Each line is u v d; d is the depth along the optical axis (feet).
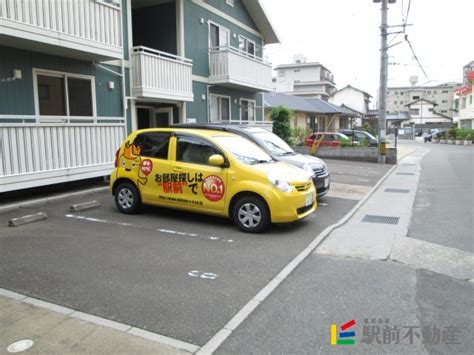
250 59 56.03
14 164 26.45
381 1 66.80
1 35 26.11
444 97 282.36
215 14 53.47
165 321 12.21
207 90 51.85
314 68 193.47
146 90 39.19
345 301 13.89
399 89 291.79
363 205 32.30
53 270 16.11
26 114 30.55
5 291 14.10
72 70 34.04
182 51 46.78
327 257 18.53
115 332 11.53
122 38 37.09
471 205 32.30
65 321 12.09
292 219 21.50
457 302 13.99
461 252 19.60
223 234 21.57
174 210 26.76
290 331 11.85
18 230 21.76
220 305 13.33
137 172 24.97
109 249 18.81
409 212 29.55
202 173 22.74
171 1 46.57
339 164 65.67
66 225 22.90
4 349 10.55
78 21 31.01
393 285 15.34
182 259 17.65
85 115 35.60
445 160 75.56
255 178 21.48
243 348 10.92
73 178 30.63
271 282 15.30
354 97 209.77
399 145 138.21
